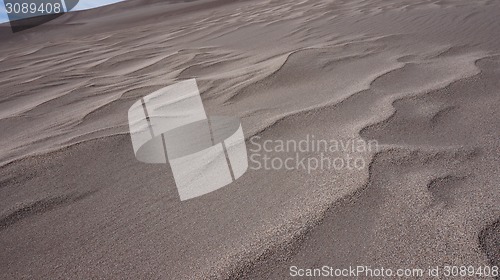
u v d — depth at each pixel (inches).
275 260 35.6
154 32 284.2
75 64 175.3
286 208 43.0
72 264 37.6
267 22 234.8
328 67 102.0
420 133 58.1
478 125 59.2
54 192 50.6
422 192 43.2
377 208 41.3
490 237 35.6
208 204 45.3
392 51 116.8
